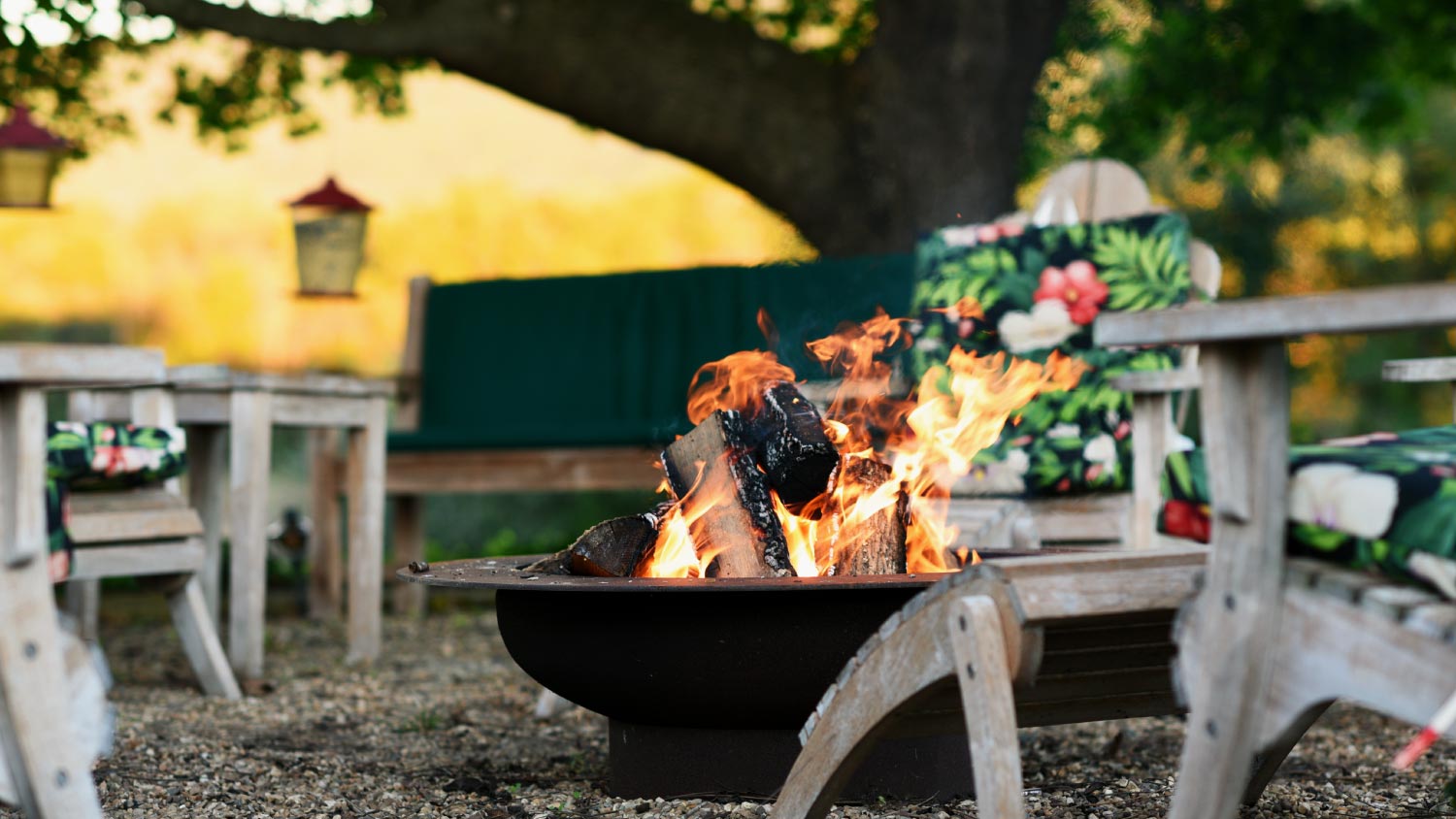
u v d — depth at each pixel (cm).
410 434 479
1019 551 224
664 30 578
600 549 203
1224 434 119
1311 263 914
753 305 482
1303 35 651
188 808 205
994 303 336
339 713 294
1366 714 273
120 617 478
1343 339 1007
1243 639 118
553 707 284
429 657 385
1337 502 119
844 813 189
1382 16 643
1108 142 696
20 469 122
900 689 141
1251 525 118
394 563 525
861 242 575
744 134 577
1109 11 667
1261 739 118
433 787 220
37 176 447
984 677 128
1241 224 846
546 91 580
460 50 562
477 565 217
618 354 505
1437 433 148
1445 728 103
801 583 166
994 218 564
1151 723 267
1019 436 313
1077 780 216
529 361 521
